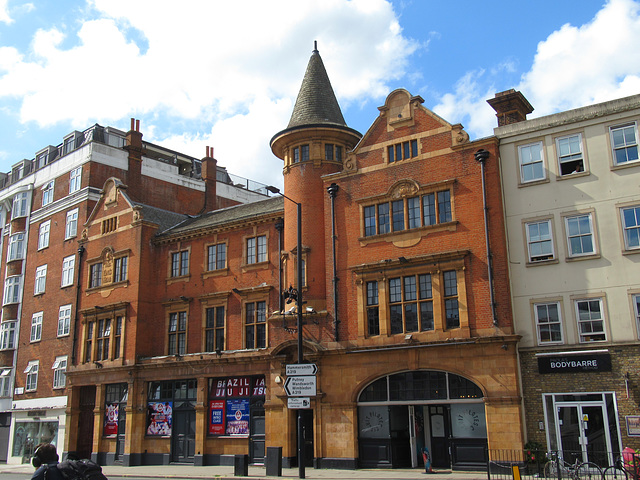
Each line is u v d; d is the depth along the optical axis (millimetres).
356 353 26234
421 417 25562
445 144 26156
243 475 23750
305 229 29453
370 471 24344
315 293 28500
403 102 27703
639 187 22609
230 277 33219
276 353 28375
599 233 23000
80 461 8586
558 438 22047
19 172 52125
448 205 25719
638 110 23125
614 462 20453
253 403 30266
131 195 43250
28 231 47375
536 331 23328
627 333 21812
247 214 34750
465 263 24641
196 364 32031
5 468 38500
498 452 22375
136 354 34531
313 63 33062
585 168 23688
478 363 23469
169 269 35844
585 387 21984
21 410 42312
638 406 21016
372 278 26672
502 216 24406
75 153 44281
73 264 41344
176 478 24578
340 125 30531
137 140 44656
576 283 23031
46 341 42094
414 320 25422
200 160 53938
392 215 26953
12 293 46469
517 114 27031
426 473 22906
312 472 24469
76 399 37656
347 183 28375
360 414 26078
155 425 33438
